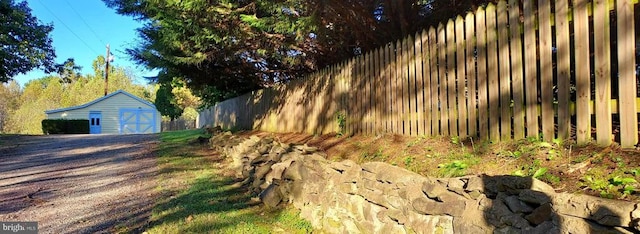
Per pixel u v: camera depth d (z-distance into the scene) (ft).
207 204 16.74
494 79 11.39
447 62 13.29
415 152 13.34
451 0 19.22
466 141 12.30
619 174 7.34
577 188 7.50
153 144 39.29
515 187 7.72
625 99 8.14
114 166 27.30
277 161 18.79
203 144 37.11
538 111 10.07
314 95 24.85
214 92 52.75
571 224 6.52
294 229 13.84
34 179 23.26
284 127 30.60
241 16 20.98
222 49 27.81
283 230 13.64
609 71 8.38
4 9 46.65
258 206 16.52
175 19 23.00
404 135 15.49
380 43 21.13
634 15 8.20
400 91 15.79
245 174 21.52
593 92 9.45
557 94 9.56
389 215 10.88
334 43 23.62
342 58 25.45
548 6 9.73
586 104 8.86
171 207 16.35
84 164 28.55
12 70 50.37
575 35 9.07
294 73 35.63
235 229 13.46
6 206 17.28
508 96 10.96
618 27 8.24
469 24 12.36
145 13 27.99
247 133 37.09
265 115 35.60
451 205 8.93
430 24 19.66
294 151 18.80
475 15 12.19
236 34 23.65
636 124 7.95
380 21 21.29
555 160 8.89
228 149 28.96
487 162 10.43
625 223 5.81
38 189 20.56
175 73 37.86
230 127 48.85
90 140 46.24
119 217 15.39
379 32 20.97
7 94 138.21
